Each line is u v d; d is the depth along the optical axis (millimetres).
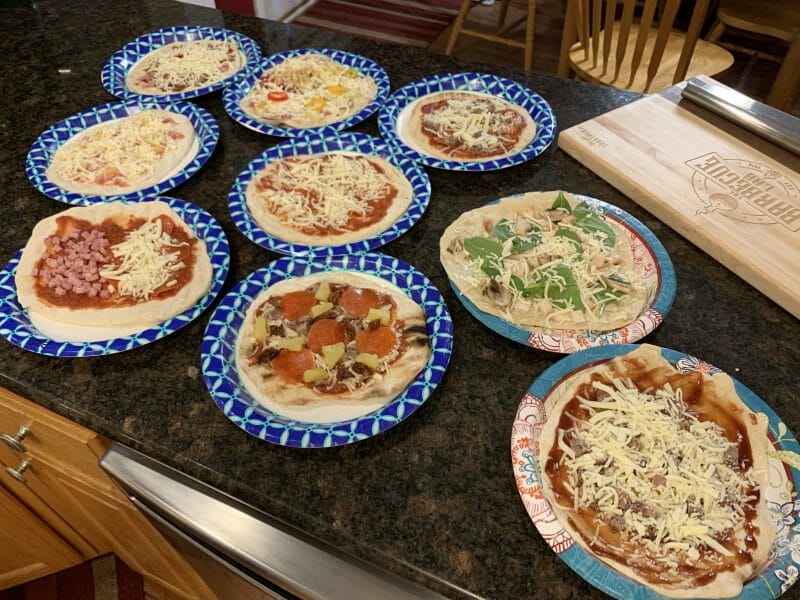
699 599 758
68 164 1582
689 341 1142
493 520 906
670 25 2176
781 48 4145
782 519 839
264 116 1738
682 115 1562
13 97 1889
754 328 1160
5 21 2277
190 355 1157
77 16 2295
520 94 1766
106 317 1193
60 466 1405
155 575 1880
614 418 943
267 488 955
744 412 950
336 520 915
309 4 5125
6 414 1296
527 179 1506
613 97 1746
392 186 1487
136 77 1958
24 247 1368
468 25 4781
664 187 1368
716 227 1271
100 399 1088
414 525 905
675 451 905
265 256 1346
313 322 1149
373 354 1093
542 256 1230
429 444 1003
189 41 2127
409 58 1977
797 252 1219
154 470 1147
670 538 821
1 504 1610
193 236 1352
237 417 988
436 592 884
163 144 1643
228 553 1050
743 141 1476
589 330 1119
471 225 1297
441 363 1068
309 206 1438
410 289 1209
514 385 1084
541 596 828
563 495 873
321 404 1037
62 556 1918
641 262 1238
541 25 4695
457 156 1582
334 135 1606
